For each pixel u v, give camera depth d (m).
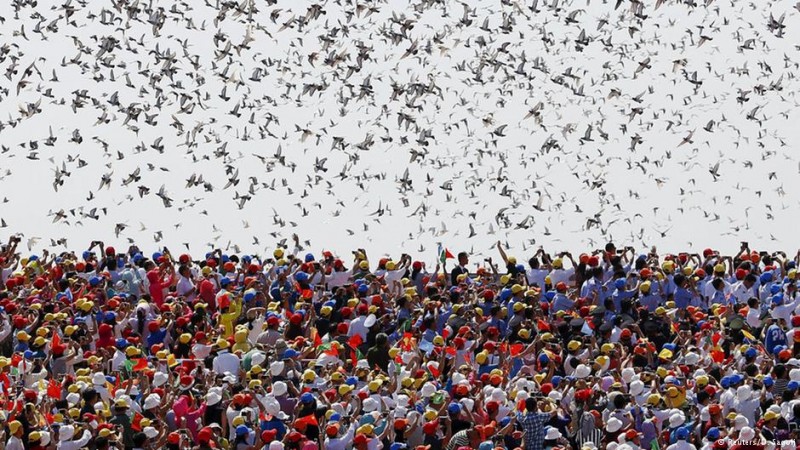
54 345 123.75
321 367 118.75
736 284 146.38
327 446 102.38
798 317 130.12
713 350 121.25
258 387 111.00
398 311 140.50
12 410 104.25
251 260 161.38
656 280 146.50
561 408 107.25
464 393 107.00
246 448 103.38
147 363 119.56
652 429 105.12
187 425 108.50
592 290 146.25
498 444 102.31
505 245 173.75
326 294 149.12
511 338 130.75
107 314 136.75
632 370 112.75
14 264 163.00
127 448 105.75
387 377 113.56
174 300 145.75
